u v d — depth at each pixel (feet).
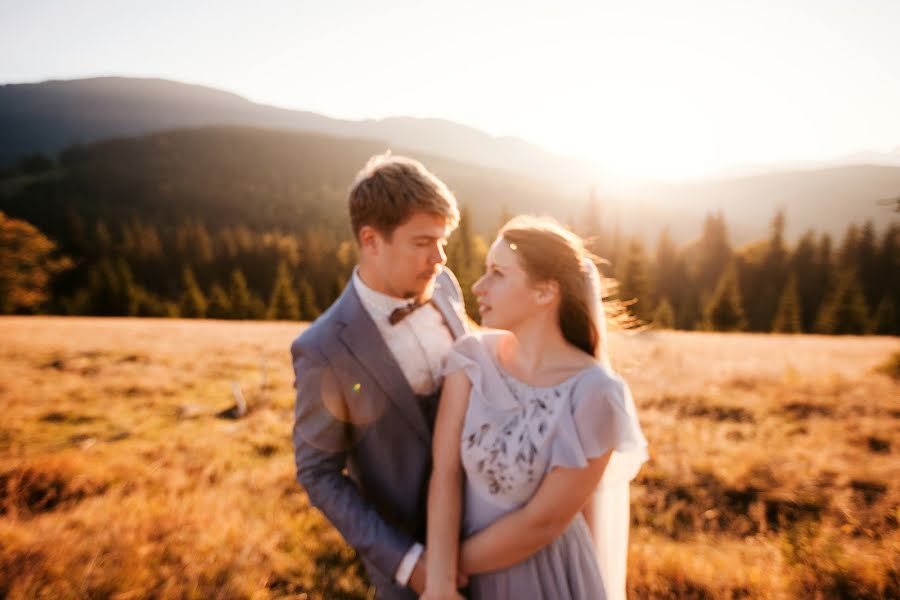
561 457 4.91
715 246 207.10
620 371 6.57
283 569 12.16
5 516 15.26
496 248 5.38
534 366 5.31
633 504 16.14
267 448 23.98
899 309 169.89
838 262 189.88
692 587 11.27
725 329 144.56
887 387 30.60
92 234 318.65
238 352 53.67
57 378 39.47
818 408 27.02
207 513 14.67
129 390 36.45
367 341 5.97
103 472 19.19
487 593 5.61
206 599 10.78
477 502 5.49
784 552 12.78
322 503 5.80
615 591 6.41
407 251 5.83
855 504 15.52
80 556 12.03
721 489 16.78
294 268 247.50
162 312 173.99
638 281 137.49
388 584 6.10
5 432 26.48
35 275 165.99
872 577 11.21
